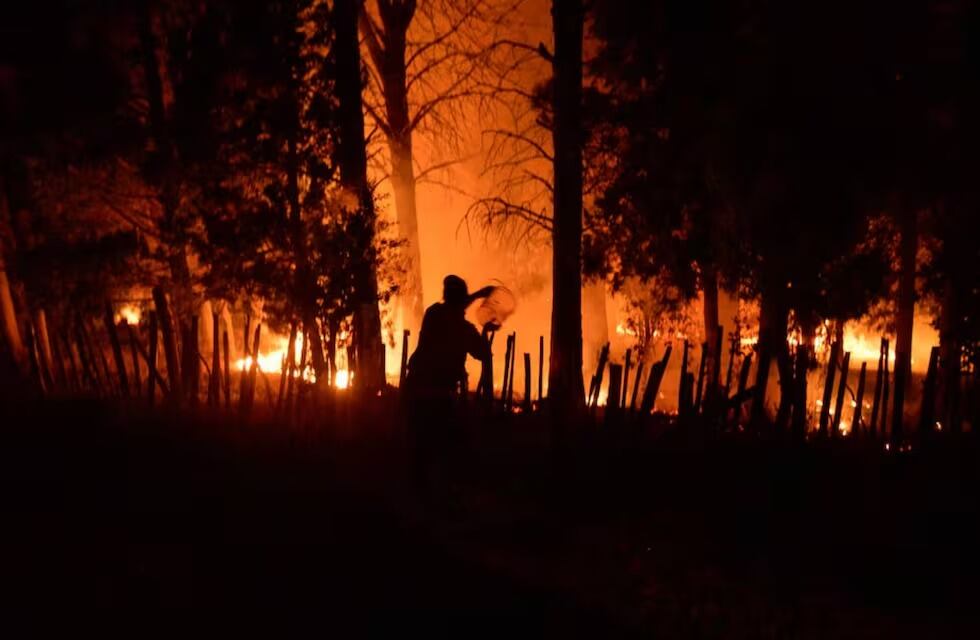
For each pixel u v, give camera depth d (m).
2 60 9.59
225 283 8.95
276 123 8.61
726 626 4.75
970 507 5.91
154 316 8.82
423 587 5.00
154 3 9.09
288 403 8.51
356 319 8.87
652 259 11.69
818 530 5.89
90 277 10.10
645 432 7.48
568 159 11.45
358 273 8.80
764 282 9.64
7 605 4.34
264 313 9.22
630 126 10.81
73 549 5.09
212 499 6.20
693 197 10.34
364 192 9.35
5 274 11.61
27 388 9.09
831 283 10.28
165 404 8.73
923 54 8.43
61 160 9.71
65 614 4.31
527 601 4.93
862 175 8.77
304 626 4.45
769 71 8.55
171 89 10.23
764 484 6.36
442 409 6.60
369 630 4.47
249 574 4.99
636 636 4.64
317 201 8.91
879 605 4.97
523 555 5.72
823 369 12.12
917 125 8.65
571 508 6.61
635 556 5.68
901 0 8.27
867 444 7.47
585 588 5.20
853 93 8.45
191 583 4.79
